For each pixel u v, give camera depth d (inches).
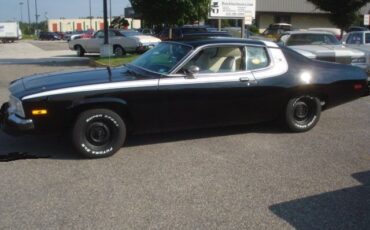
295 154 233.8
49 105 210.5
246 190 184.5
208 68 243.3
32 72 605.9
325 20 1908.2
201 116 244.2
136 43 840.3
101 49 768.9
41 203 170.7
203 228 151.8
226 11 695.7
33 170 206.1
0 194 178.9
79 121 216.5
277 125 289.9
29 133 212.8
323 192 183.5
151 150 237.8
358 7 989.8
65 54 1025.5
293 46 471.8
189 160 222.1
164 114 234.4
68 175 200.2
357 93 284.7
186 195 179.0
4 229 150.6
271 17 1882.4
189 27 839.7
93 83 219.5
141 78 229.3
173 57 243.6
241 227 152.8
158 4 722.2
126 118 231.0
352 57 436.1
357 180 197.5
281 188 187.2
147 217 159.5
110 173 203.2
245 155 231.0
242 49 253.3
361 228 152.9
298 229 152.0
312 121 277.6
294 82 263.3
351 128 291.3
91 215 160.9
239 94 249.0
